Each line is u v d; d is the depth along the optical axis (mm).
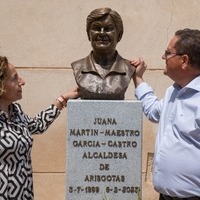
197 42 4324
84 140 4992
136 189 5016
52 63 6762
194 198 4227
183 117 4234
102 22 5027
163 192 4332
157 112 4832
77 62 5219
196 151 4188
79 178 5012
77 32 6762
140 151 5004
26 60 6754
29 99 6762
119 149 5004
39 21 6742
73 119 4984
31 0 6734
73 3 6738
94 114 4984
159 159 4316
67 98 5078
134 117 4984
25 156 4336
